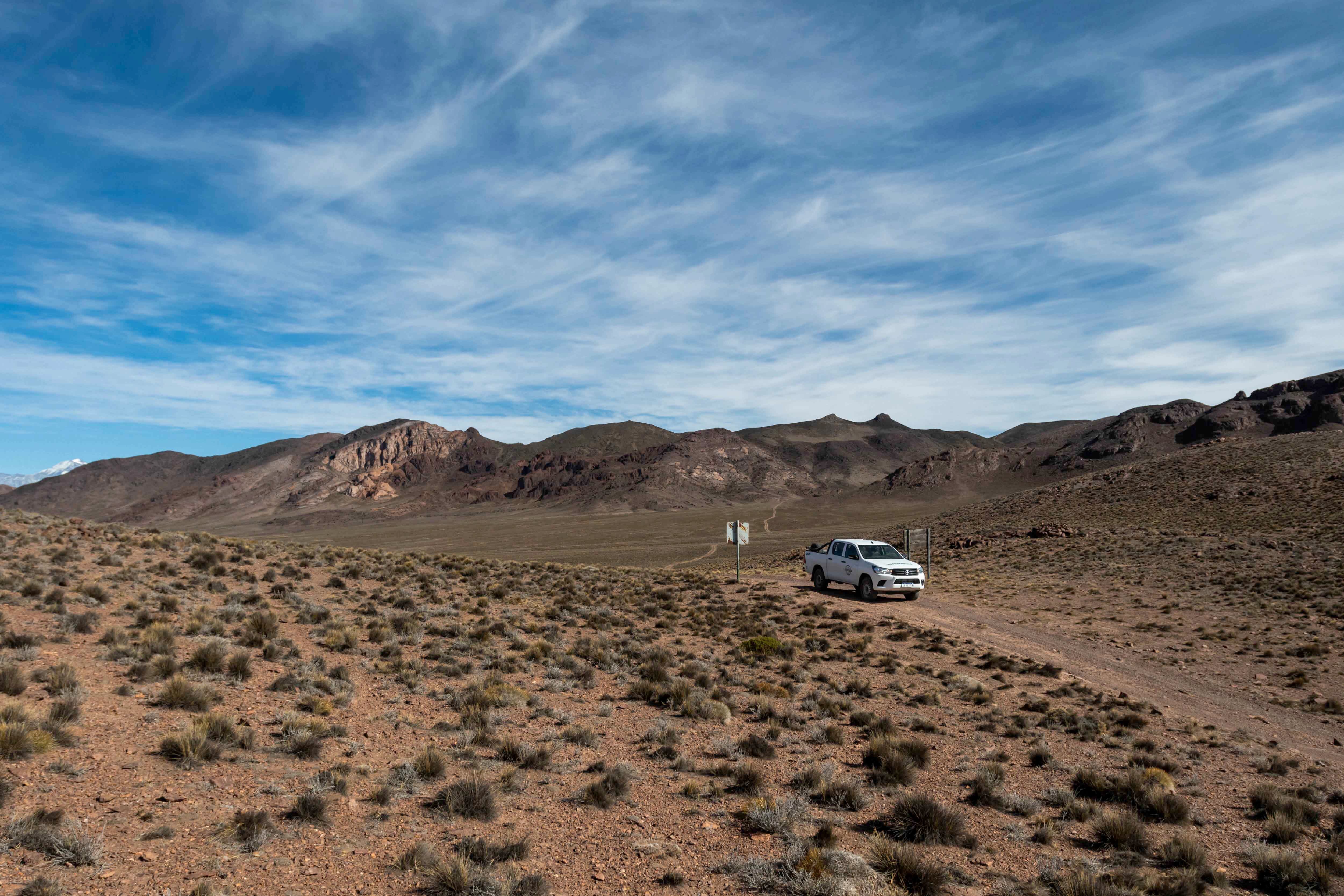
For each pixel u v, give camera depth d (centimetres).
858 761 1105
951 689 1716
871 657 2005
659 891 637
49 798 664
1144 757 1215
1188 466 7938
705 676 1558
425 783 841
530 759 944
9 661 1056
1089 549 4856
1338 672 2066
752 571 4766
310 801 704
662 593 2859
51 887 513
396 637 1653
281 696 1109
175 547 2603
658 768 992
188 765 790
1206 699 1817
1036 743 1302
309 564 2642
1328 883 739
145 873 567
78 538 2461
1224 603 3133
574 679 1465
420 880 612
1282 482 6369
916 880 685
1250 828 947
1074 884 683
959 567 4878
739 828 797
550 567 3484
